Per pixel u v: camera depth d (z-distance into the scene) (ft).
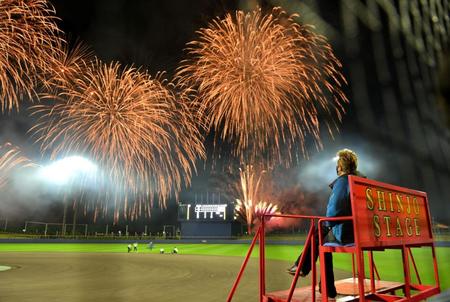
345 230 13.37
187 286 35.35
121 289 33.55
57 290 32.91
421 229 16.69
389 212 13.97
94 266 54.90
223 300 28.17
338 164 15.60
